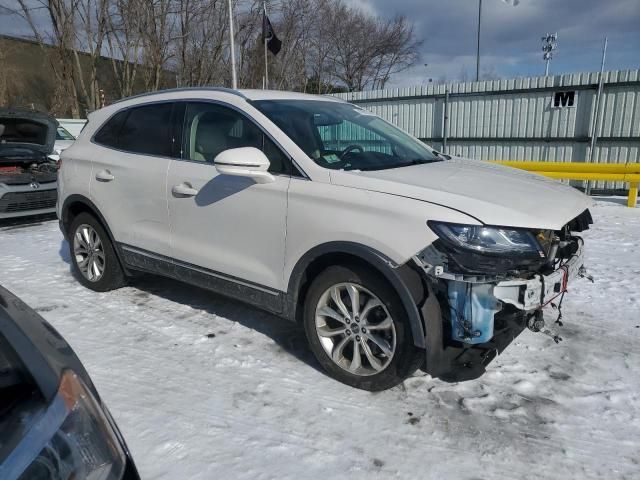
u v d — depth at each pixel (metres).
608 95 11.36
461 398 3.08
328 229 3.02
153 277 5.16
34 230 7.62
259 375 3.33
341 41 40.62
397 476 2.47
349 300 3.15
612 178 9.12
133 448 2.61
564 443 2.70
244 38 27.62
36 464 1.38
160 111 4.15
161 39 25.44
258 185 3.36
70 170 4.73
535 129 12.55
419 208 2.77
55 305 4.48
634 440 2.71
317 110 3.89
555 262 3.04
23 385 1.55
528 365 3.46
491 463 2.55
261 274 3.43
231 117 3.66
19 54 30.09
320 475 2.46
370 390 3.11
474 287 2.70
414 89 14.28
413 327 2.82
